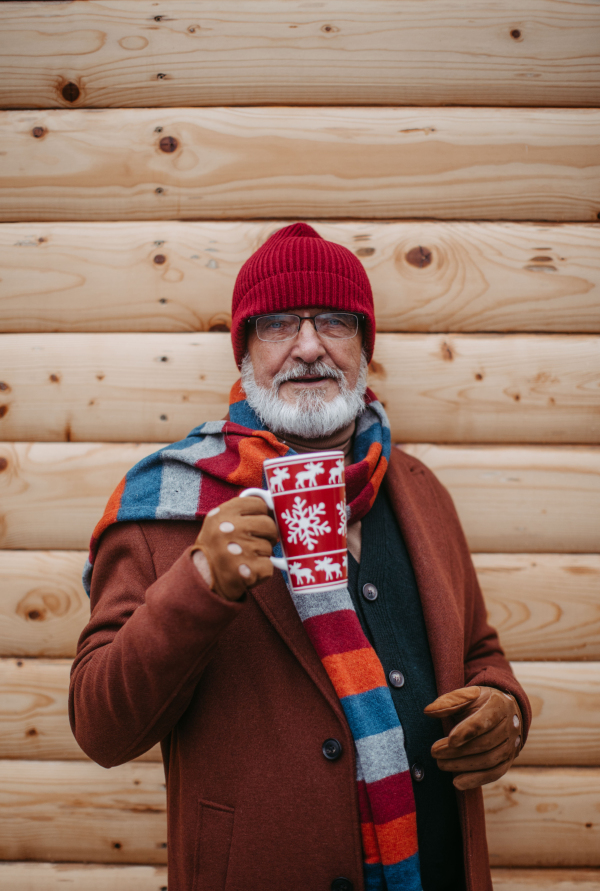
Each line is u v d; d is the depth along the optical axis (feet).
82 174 4.06
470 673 3.21
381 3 4.02
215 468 2.97
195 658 2.22
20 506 4.04
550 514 4.09
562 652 4.03
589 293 4.12
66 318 4.09
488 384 4.11
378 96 4.06
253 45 4.01
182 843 2.63
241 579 2.08
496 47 4.05
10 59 4.04
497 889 3.90
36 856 3.94
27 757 3.98
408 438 4.12
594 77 4.08
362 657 2.68
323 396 3.12
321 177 4.06
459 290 4.10
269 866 2.47
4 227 4.08
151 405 4.08
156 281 4.07
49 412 4.07
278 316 3.17
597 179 4.10
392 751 2.57
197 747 2.64
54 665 3.99
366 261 4.08
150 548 2.85
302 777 2.52
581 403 4.11
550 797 3.94
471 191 4.09
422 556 3.10
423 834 2.67
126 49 4.02
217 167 4.05
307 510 2.23
